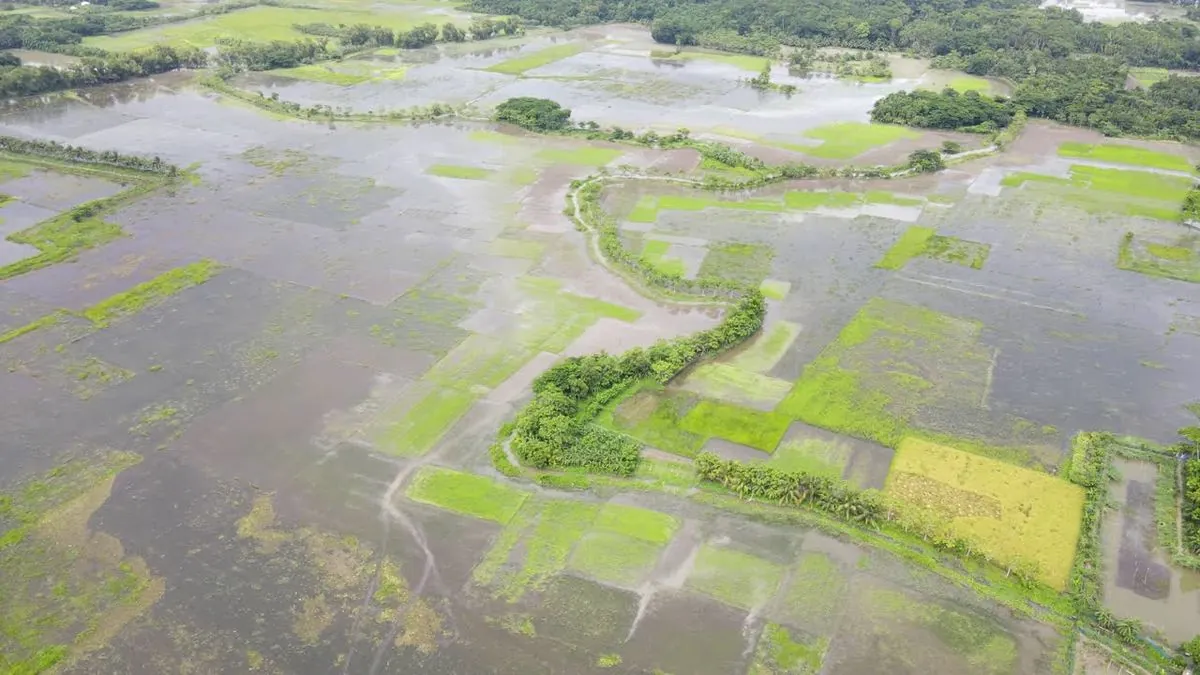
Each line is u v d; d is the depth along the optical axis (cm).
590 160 11444
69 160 11206
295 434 6219
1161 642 4584
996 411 6462
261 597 4922
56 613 4819
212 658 4556
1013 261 8688
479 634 4691
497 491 5709
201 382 6794
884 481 5762
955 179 10769
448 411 6456
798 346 7300
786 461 5969
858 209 9956
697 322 7631
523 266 8581
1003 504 5538
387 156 11569
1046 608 4816
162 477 5819
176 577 5053
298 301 7919
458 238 9175
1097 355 7144
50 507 5559
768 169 10894
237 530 5388
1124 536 5316
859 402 6569
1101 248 8931
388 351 7181
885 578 5038
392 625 4744
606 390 6675
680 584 5009
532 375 6862
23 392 6662
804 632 4706
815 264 8681
